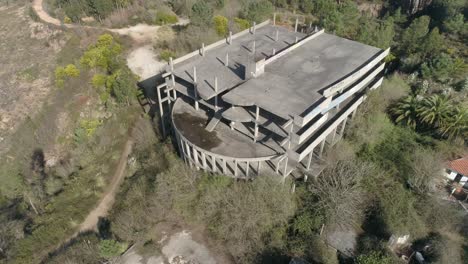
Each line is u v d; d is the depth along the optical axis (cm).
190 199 3919
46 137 5456
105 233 4069
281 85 3916
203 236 3828
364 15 7675
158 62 6297
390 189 3938
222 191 3766
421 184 4000
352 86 4353
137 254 3697
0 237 4012
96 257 3725
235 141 3862
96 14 7288
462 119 4262
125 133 5291
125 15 7288
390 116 4812
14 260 3803
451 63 5172
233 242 3647
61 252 3825
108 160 4959
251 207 3591
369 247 3522
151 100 5594
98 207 4397
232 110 3800
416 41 6028
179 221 3975
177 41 6625
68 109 5738
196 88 3944
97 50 6147
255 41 5066
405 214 3706
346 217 3712
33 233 4034
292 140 3472
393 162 4262
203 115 4291
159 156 4628
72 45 6644
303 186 4072
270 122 3634
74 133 5525
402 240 3647
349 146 4366
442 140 4381
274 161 3866
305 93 3769
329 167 4150
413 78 5316
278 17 7681
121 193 4425
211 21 6706
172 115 4288
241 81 4075
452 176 4153
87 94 5875
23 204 4581
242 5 8006
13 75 6444
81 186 4650
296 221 3756
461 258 3522
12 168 5253
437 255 3462
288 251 3609
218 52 4762
